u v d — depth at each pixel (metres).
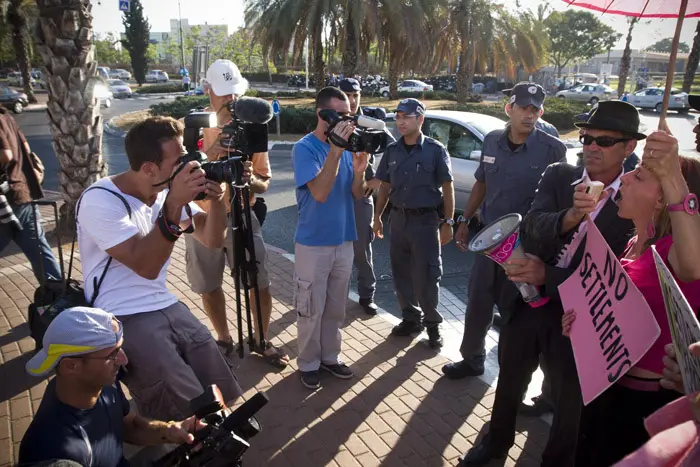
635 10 3.09
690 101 2.35
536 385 3.78
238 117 2.86
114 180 2.47
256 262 3.16
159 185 2.39
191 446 2.11
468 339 3.79
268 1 18.00
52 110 6.52
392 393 3.71
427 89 41.66
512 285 3.22
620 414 2.24
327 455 3.12
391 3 16.31
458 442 3.22
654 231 2.06
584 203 2.13
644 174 1.99
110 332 2.10
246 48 41.44
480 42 19.58
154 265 2.33
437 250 4.24
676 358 1.73
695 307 1.89
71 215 6.79
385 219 8.39
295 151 3.52
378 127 3.08
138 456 3.02
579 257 2.55
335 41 17.78
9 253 6.25
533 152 3.57
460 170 7.37
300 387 3.76
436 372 3.96
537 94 3.47
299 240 3.61
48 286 3.18
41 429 2.05
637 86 26.95
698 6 2.92
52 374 3.79
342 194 3.60
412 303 4.47
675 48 2.21
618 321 1.95
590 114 2.58
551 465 2.70
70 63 6.46
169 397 2.50
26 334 4.33
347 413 3.49
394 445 3.20
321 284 3.65
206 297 3.98
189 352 2.64
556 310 2.62
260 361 4.07
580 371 2.09
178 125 2.45
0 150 4.22
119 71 60.06
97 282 2.46
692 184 2.04
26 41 30.59
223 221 2.79
